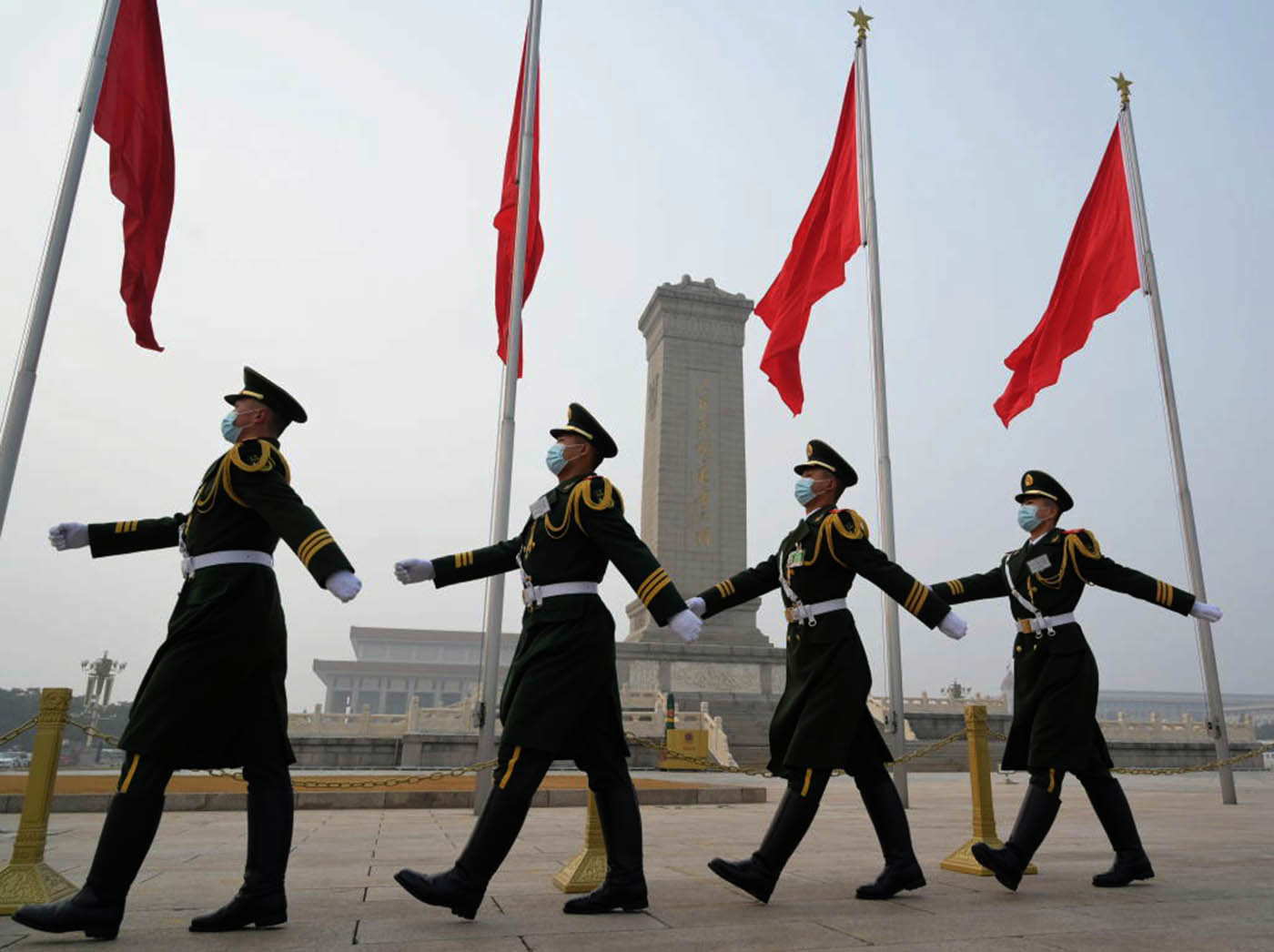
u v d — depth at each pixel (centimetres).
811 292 1391
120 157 994
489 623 1005
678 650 3653
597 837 476
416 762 2047
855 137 1402
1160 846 729
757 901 446
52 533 430
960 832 860
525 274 1191
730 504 3981
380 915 399
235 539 391
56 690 452
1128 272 1390
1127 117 1489
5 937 352
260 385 434
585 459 474
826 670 475
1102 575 559
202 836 753
